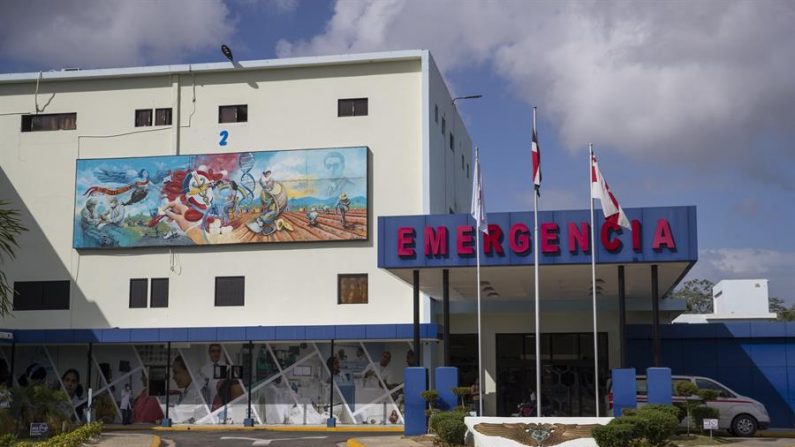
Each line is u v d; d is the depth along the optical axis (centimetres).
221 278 3684
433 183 3700
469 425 2317
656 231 2545
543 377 3650
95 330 3516
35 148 3881
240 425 3519
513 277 2938
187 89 3816
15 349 3716
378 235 2722
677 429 2477
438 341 3584
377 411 3475
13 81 3897
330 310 3591
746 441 2458
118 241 3734
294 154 3678
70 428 2848
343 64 3731
